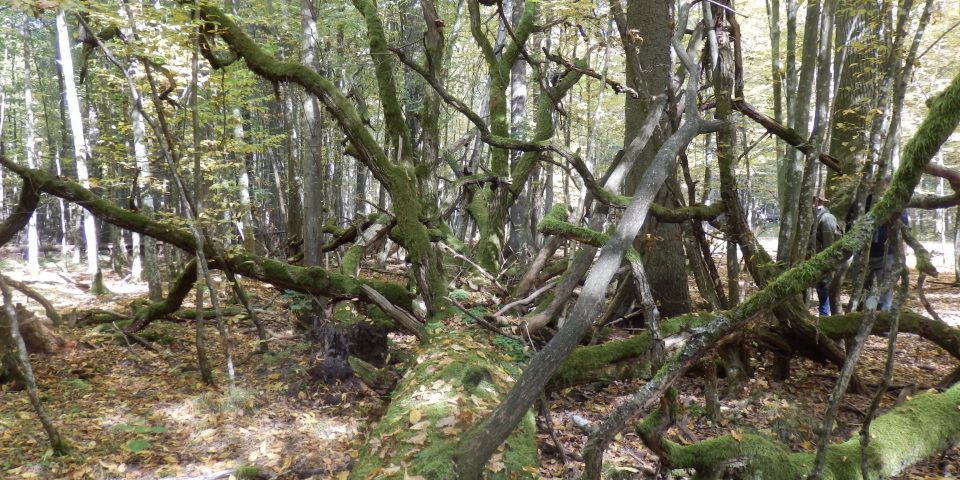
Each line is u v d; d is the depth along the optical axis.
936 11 6.30
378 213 9.33
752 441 2.99
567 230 5.07
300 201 14.39
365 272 12.62
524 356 5.07
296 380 5.96
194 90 6.06
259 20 10.97
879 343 6.95
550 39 11.52
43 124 27.39
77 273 17.19
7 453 4.27
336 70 14.09
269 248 14.97
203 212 6.13
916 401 3.54
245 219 12.82
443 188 15.06
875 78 6.68
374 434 3.75
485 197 9.30
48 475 3.97
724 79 5.79
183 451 4.43
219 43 7.41
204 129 11.24
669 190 6.35
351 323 6.32
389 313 6.23
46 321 7.14
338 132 16.31
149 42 6.52
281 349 7.15
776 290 2.38
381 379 5.72
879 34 6.25
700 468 2.95
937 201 4.51
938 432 3.31
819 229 6.46
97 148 7.86
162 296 11.67
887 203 2.27
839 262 2.32
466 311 5.34
